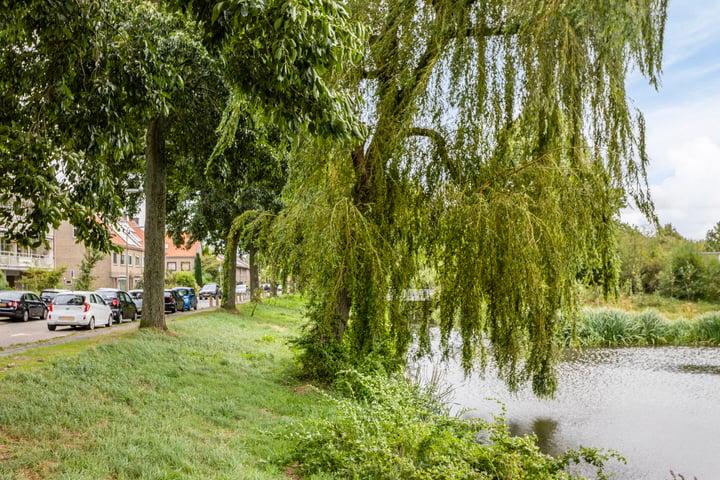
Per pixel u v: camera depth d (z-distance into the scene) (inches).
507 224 299.4
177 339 521.0
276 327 919.7
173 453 215.5
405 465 215.8
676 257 1482.5
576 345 328.8
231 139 393.4
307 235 347.9
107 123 250.1
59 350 389.1
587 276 324.8
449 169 334.3
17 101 247.8
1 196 227.3
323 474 221.5
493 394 523.2
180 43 428.1
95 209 250.2
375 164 355.3
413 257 351.9
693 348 867.4
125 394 292.2
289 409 327.9
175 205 816.9
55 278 1509.6
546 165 314.7
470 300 310.5
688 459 361.7
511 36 330.0
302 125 187.0
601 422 442.9
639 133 318.3
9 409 230.7
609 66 319.0
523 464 222.4
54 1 213.9
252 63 182.5
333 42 162.6
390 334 355.3
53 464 191.3
